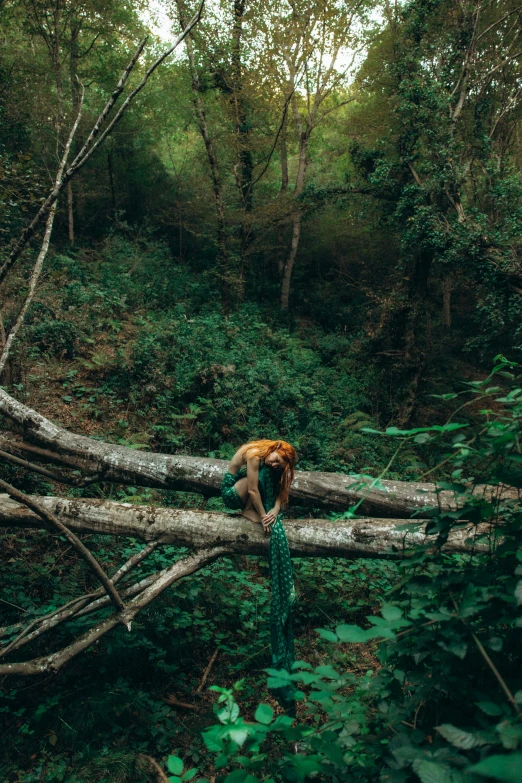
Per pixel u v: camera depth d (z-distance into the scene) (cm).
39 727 368
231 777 142
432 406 1546
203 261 2009
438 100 1402
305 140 1836
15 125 1495
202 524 404
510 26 1641
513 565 184
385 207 1670
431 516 202
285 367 1237
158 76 1939
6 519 427
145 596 376
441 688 173
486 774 95
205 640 459
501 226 1291
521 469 177
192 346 1026
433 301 2131
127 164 2000
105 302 1139
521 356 1803
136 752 355
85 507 425
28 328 905
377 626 157
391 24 1577
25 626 397
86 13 1644
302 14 1531
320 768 158
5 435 502
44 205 473
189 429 853
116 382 879
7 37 1658
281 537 378
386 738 167
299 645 468
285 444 394
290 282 2114
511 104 1727
